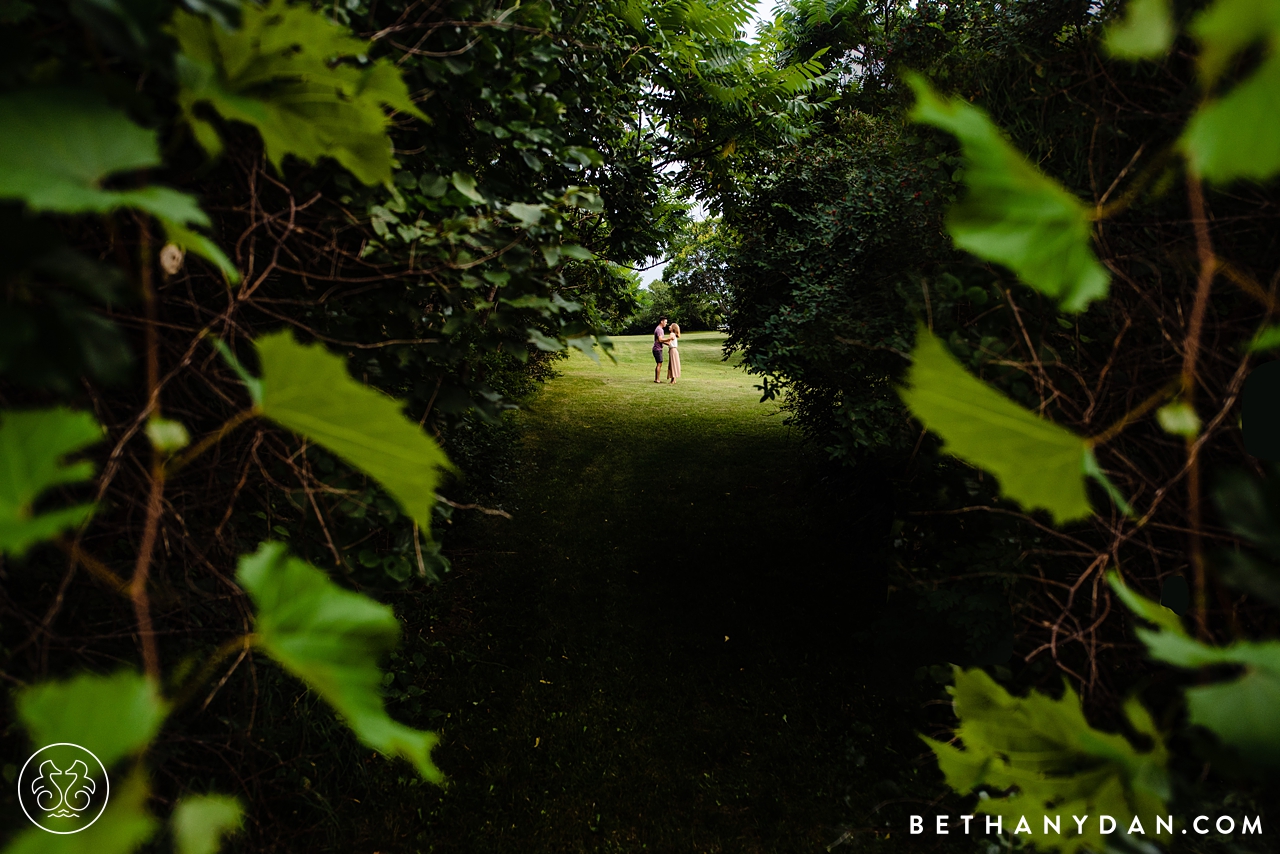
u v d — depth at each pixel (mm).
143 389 1253
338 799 2758
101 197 266
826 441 5734
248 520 1819
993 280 1684
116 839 208
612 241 3850
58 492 1188
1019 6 2104
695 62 4086
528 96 2057
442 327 1787
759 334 5109
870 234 3445
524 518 6336
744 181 5188
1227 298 924
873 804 3082
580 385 12828
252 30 408
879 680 3762
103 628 1431
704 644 4523
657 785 3279
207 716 1828
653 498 7039
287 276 1622
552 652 4363
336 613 298
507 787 3184
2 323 321
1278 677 244
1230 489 300
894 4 4832
